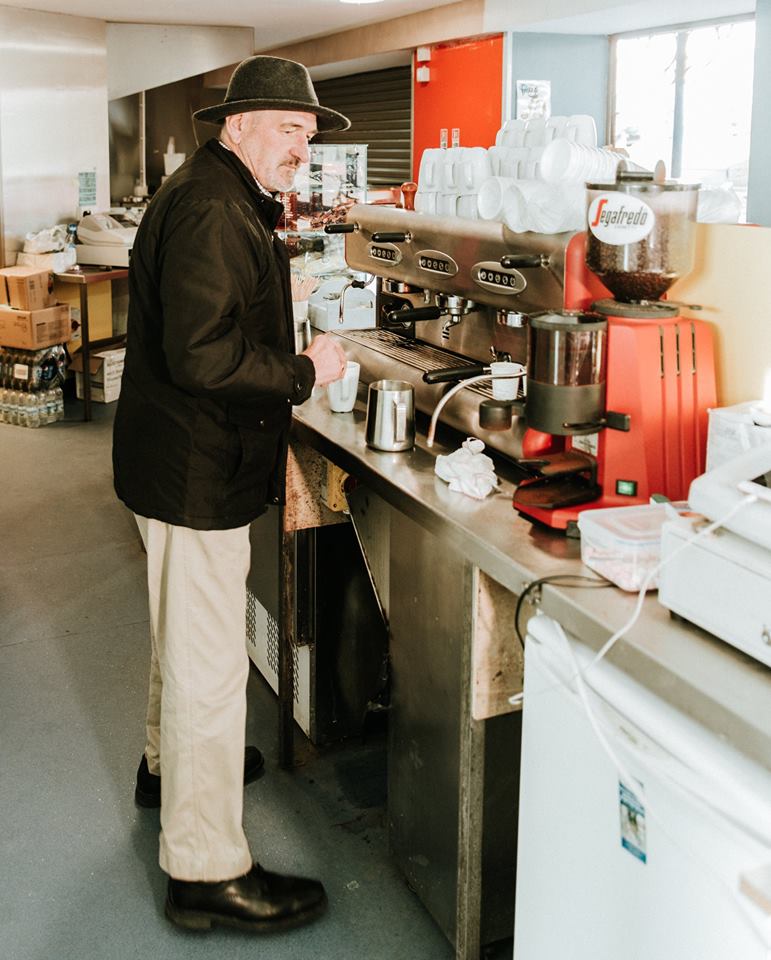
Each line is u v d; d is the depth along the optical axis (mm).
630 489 1737
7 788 2594
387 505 2406
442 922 2061
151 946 2064
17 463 5426
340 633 2723
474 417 2252
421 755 2084
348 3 6887
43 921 2129
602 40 6699
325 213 4809
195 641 1990
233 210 1826
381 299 3033
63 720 2924
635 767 1290
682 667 1260
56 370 6312
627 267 1760
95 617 3602
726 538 1289
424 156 2713
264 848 2377
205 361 1783
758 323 1814
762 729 1111
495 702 1842
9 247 7441
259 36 8852
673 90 6266
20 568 4023
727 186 2445
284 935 2102
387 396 2199
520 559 1620
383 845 2398
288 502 2559
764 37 4785
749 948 1104
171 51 8266
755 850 1106
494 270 2191
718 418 1696
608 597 1479
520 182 2062
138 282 1926
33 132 7488
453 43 7055
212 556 1962
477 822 1904
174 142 9930
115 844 2385
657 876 1269
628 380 1696
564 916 1532
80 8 7242
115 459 2027
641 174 1783
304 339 3162
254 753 2695
